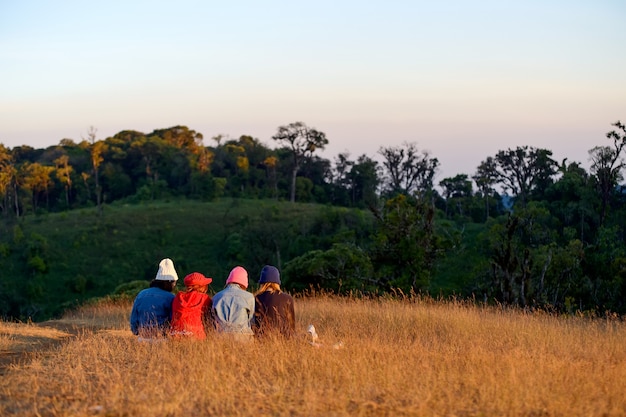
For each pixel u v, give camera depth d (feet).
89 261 238.27
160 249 248.11
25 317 190.60
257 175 374.84
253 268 209.46
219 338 28.45
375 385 23.11
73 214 298.15
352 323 43.91
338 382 23.49
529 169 296.71
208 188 337.11
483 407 20.59
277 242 218.18
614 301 103.96
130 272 231.91
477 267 102.42
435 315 46.19
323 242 193.47
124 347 29.63
